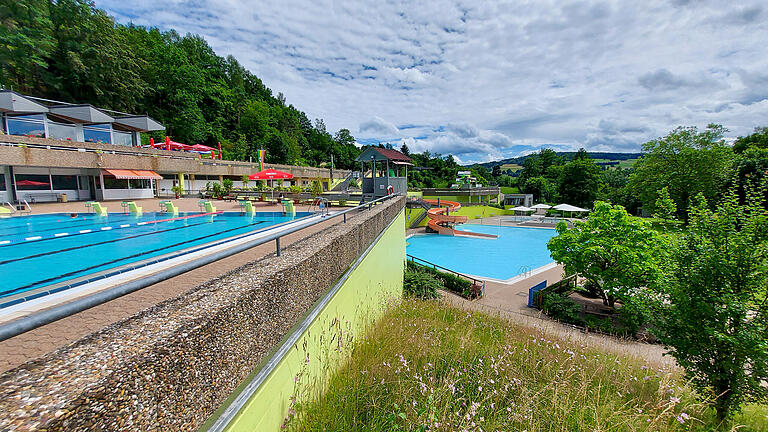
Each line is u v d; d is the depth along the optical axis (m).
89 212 15.48
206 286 1.85
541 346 5.52
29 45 30.84
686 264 4.94
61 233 10.54
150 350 1.16
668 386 4.19
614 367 5.13
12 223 12.89
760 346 4.02
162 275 1.38
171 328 1.31
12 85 30.31
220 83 65.12
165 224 13.05
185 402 1.28
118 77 38.47
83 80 35.41
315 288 2.87
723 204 4.79
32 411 0.82
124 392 1.03
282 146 63.25
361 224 4.92
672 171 34.94
